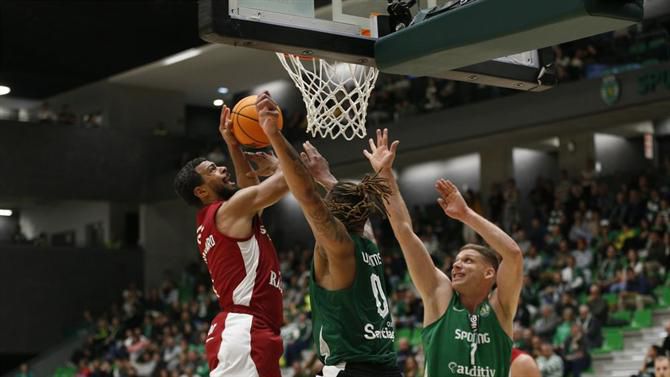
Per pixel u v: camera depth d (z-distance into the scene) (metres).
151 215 28.73
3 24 17.38
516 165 23.88
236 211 4.80
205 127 31.95
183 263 29.09
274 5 5.45
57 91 26.39
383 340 4.41
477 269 4.78
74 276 27.36
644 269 16.28
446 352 4.74
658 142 22.84
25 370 25.39
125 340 23.67
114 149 27.75
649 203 18.33
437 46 5.29
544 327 15.62
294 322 19.72
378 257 4.55
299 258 24.86
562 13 4.62
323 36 5.59
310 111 6.30
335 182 4.99
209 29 5.23
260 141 4.91
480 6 5.03
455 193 4.83
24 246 26.83
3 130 26.16
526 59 6.02
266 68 26.41
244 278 4.79
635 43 18.95
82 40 17.98
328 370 4.37
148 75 27.38
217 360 4.75
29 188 26.33
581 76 19.80
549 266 18.42
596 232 18.50
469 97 21.88
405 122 22.77
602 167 22.48
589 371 14.90
